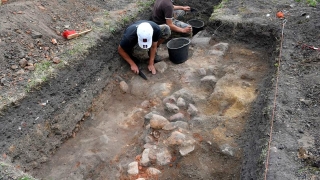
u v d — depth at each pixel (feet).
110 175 9.95
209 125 10.69
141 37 12.22
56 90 11.16
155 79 13.56
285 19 14.57
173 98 11.90
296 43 12.81
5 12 12.96
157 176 9.52
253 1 16.65
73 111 11.44
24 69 11.28
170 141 10.07
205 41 15.28
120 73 13.97
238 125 10.65
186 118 11.25
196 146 10.06
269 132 9.03
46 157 10.43
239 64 13.73
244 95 11.75
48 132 10.60
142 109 12.31
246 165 9.13
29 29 12.71
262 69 13.23
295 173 7.79
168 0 14.43
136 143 10.89
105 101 12.96
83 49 12.52
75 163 10.41
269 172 7.85
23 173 8.29
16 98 10.07
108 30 13.92
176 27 14.82
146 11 16.35
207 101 11.85
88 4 15.69
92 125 12.01
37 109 10.45
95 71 12.64
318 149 8.34
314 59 11.71
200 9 19.06
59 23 13.83
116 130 11.69
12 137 9.63
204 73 13.25
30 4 13.99
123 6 16.24
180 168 9.65
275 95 10.28
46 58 11.92
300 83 10.75
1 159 8.89
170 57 14.12
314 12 14.73
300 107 9.80
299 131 8.96
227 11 16.03
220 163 9.74
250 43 14.75
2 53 11.44
